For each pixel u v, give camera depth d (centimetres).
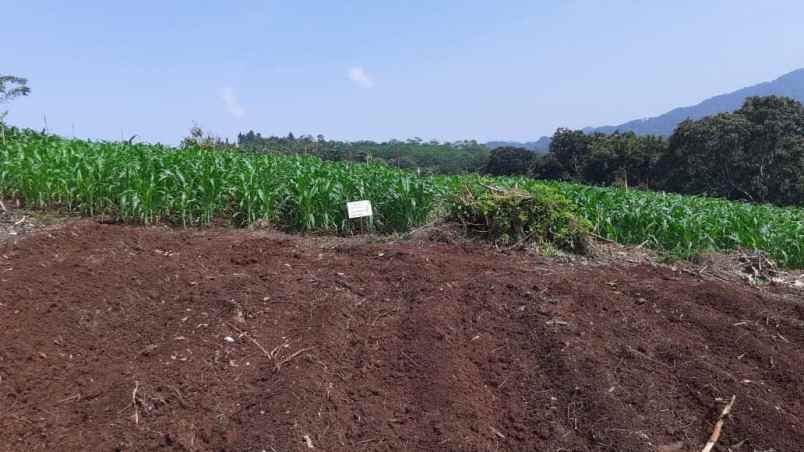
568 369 368
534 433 324
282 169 766
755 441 329
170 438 286
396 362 364
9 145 773
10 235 546
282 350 361
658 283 520
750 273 614
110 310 389
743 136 2952
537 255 595
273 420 300
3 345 337
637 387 361
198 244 529
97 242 504
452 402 330
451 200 665
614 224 737
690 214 732
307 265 491
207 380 329
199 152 870
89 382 320
